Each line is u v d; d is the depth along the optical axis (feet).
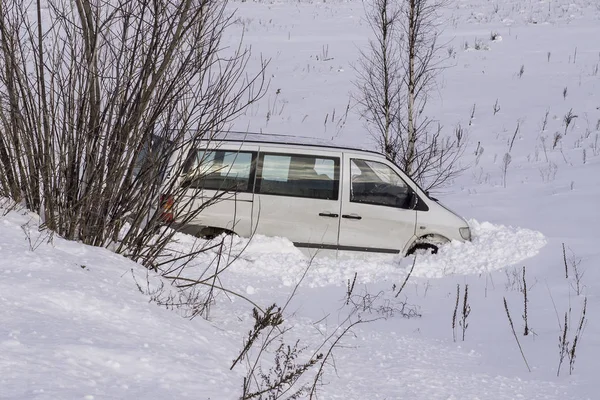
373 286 48.55
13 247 26.00
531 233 57.88
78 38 32.42
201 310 30.32
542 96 118.93
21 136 32.45
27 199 33.19
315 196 53.57
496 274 51.21
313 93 122.93
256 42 153.99
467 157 96.27
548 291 46.44
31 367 16.22
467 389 28.25
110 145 32.42
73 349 17.98
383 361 31.42
